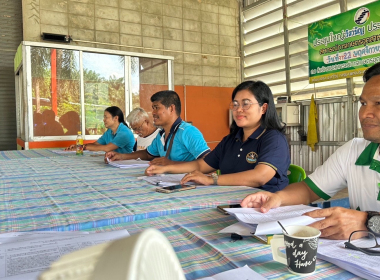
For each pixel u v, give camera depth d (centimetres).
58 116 489
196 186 147
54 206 113
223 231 79
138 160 254
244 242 74
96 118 524
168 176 176
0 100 591
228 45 754
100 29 609
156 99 232
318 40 549
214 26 734
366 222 72
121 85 542
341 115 544
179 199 121
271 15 689
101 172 200
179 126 228
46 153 350
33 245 69
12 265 59
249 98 164
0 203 119
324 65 543
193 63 711
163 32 673
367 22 477
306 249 56
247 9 740
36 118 473
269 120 168
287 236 58
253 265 61
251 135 168
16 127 605
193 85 711
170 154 231
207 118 730
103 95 527
